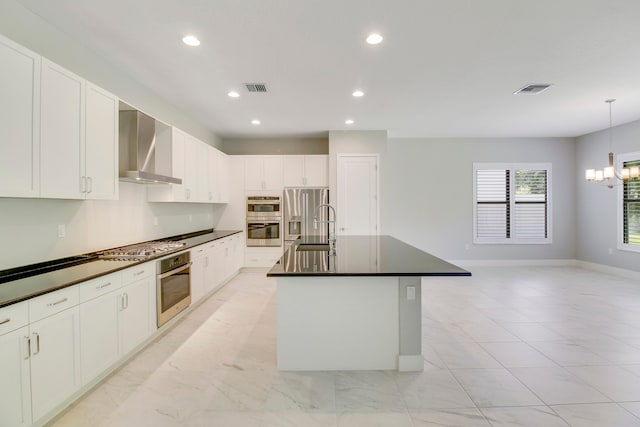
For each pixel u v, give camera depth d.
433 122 5.28
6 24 2.10
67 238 2.63
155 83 3.53
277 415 1.94
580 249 6.52
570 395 2.12
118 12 2.26
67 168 2.24
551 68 3.20
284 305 2.44
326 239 4.08
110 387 2.23
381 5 2.19
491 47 2.78
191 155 4.33
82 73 2.71
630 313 3.76
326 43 2.70
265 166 5.96
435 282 5.28
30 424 1.66
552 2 2.17
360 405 2.03
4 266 2.11
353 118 4.98
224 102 4.18
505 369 2.47
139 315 2.68
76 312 1.98
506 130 5.94
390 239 4.07
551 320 3.54
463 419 1.89
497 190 6.66
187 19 2.35
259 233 5.94
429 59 2.99
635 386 2.23
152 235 3.94
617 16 2.32
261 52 2.85
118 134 2.91
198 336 3.14
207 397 2.12
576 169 6.60
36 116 1.99
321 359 2.45
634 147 5.33
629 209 5.55
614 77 3.44
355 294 2.43
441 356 2.69
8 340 1.54
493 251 6.69
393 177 6.69
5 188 1.81
